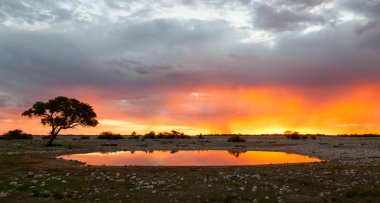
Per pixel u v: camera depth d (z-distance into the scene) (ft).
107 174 97.35
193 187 77.66
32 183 81.82
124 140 367.66
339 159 145.18
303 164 120.98
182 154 196.95
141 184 81.20
